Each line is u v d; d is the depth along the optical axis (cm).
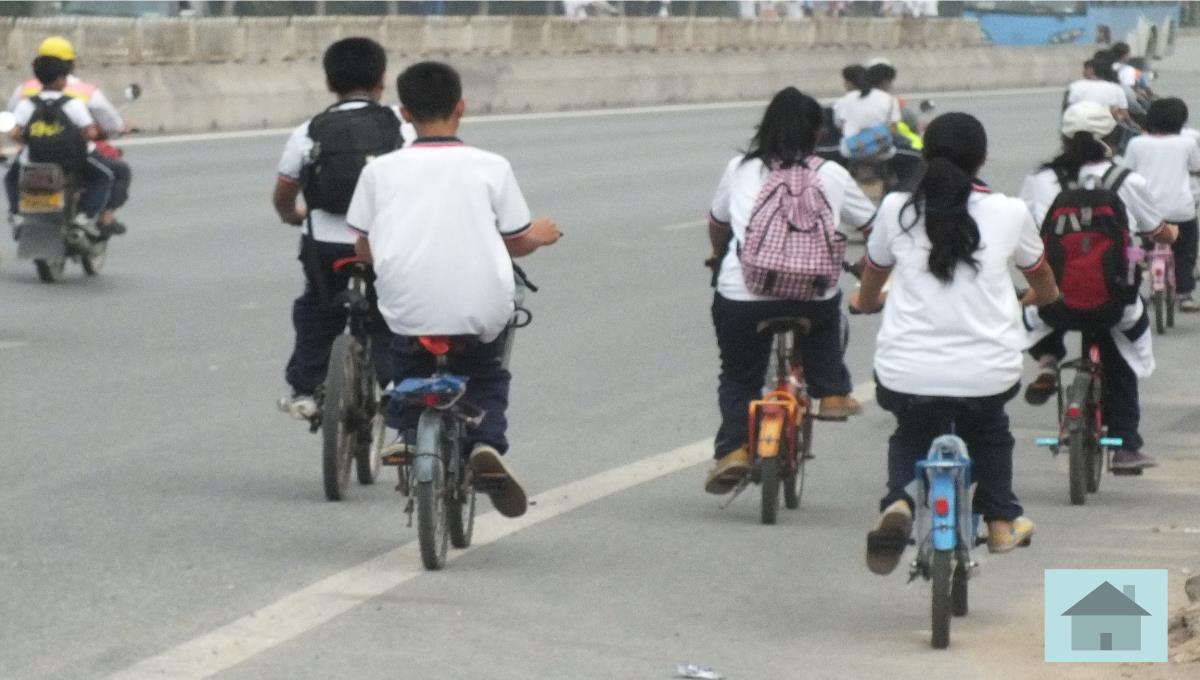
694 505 2194
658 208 5597
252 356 3120
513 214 1856
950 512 1616
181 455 2392
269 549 1936
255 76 7962
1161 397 3048
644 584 1836
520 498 1911
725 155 7475
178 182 5803
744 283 2050
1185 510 2238
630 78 10600
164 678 1509
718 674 1549
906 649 1636
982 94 13212
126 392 2802
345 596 1762
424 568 1864
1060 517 2194
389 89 8838
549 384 2942
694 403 2816
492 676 1527
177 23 7575
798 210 2036
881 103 5016
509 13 10275
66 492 2177
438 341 1848
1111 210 2225
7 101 6669
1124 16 15362
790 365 2150
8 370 2950
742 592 1819
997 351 1670
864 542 2031
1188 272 3753
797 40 12444
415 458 1834
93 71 7156
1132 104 5788
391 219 1847
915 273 1678
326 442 2138
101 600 1734
